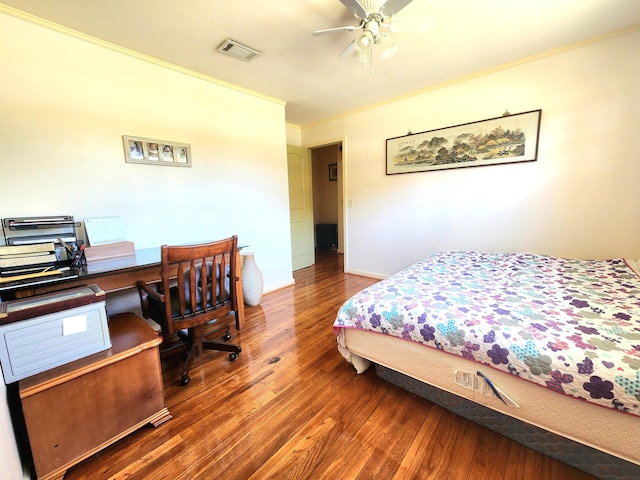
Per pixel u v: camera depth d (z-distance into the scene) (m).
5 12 1.59
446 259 2.39
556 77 2.32
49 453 1.04
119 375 1.22
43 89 1.75
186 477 1.09
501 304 1.38
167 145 2.34
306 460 1.15
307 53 2.18
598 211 2.28
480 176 2.81
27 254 1.44
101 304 1.21
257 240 3.18
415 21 1.58
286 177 3.46
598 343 1.00
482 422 1.29
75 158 1.89
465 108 2.80
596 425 0.95
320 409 1.43
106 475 1.10
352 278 3.86
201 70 2.45
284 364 1.84
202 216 2.64
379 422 1.34
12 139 1.66
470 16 1.81
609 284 1.59
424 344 1.32
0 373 0.96
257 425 1.34
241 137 2.91
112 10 1.63
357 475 1.08
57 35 1.78
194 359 1.92
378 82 2.80
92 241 1.85
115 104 2.05
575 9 1.76
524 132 2.50
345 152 3.90
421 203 3.26
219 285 1.81
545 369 1.00
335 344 2.09
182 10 1.65
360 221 3.88
